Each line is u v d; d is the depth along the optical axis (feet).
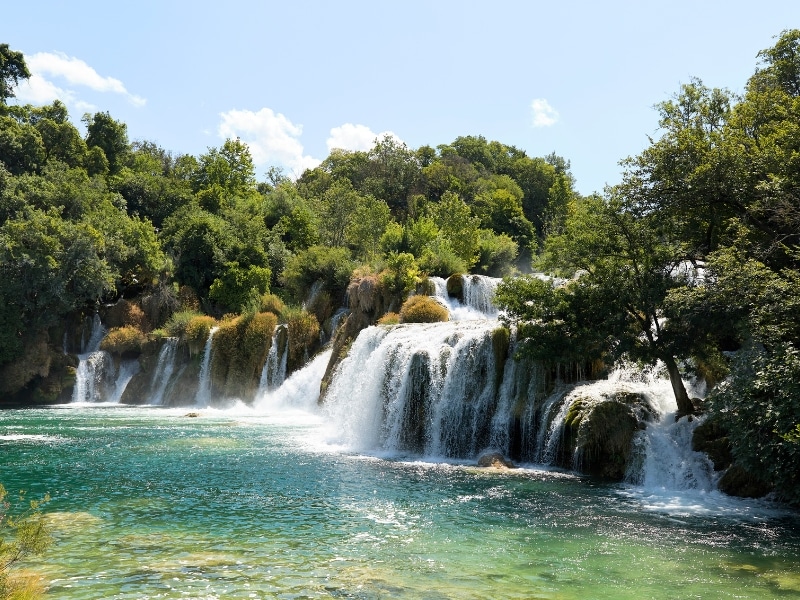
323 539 43.91
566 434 70.54
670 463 62.03
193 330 153.28
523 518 49.85
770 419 49.34
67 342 165.48
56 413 130.11
